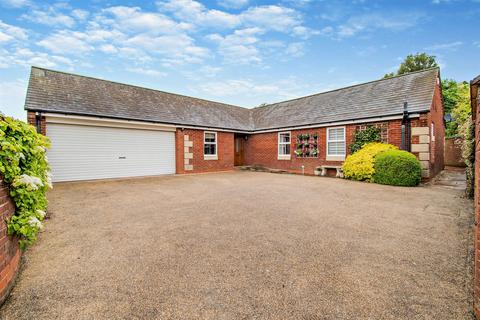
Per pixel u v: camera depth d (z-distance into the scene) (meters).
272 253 3.22
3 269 2.17
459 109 18.67
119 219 4.77
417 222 4.57
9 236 2.34
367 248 3.38
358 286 2.44
